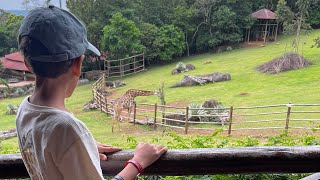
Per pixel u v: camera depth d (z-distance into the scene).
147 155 1.07
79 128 0.84
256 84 16.84
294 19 22.22
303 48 22.91
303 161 1.14
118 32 22.91
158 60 26.42
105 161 1.14
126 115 13.20
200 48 28.30
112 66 23.16
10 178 1.24
